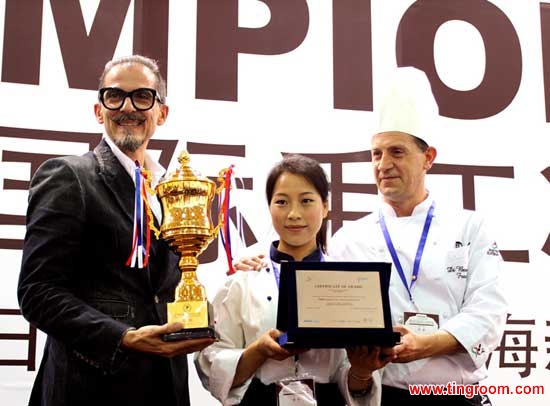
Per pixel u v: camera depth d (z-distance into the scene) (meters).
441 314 2.68
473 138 3.94
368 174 3.80
